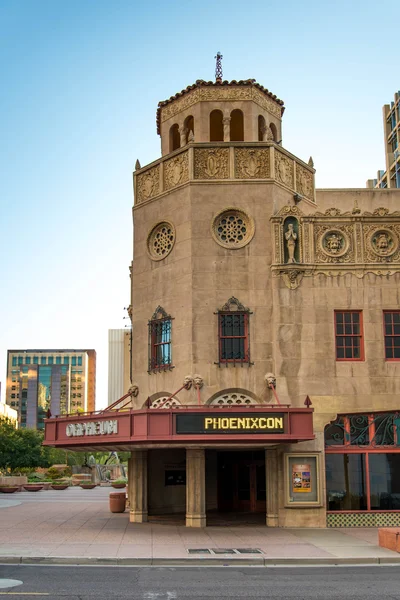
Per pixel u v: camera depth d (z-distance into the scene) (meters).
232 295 28.02
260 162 29.34
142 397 29.09
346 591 14.64
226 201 28.80
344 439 27.00
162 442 24.44
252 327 27.72
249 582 15.71
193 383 26.91
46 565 18.08
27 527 26.14
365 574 16.94
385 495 26.59
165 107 33.19
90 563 18.42
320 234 28.41
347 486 26.67
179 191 29.31
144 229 30.55
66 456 95.69
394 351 27.67
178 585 15.27
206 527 25.94
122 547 20.62
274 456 26.62
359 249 28.27
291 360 27.28
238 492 31.95
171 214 29.47
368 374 27.30
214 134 34.50
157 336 29.17
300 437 24.25
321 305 27.77
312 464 26.38
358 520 26.23
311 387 27.08
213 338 27.62
